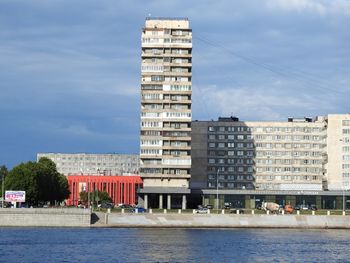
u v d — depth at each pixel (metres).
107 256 177.25
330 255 187.75
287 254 188.50
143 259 171.50
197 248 199.25
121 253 184.00
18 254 180.50
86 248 195.38
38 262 165.25
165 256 178.50
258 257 180.50
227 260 173.00
